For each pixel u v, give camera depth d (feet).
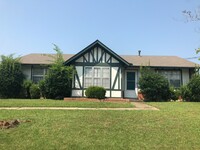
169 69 77.82
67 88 69.15
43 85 70.13
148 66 72.90
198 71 74.08
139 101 68.13
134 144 24.64
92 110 44.50
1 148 23.21
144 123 33.24
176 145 24.58
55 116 37.06
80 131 28.73
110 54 72.59
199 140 26.16
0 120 32.86
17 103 52.26
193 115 40.06
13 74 71.36
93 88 68.23
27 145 24.04
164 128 30.76
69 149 23.12
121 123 32.94
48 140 25.50
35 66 78.13
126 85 77.56
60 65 69.82
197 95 67.77
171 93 70.18
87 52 72.95
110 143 24.81
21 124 31.37
